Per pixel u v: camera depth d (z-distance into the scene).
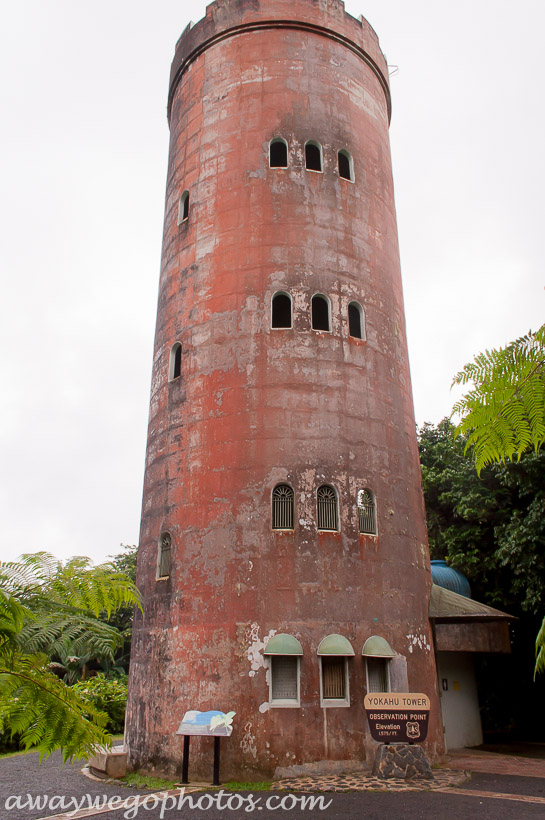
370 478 21.30
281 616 18.83
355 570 19.89
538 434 3.71
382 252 24.88
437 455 33.25
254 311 22.00
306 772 17.38
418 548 22.16
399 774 17.08
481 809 13.77
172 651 19.61
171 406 22.84
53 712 4.78
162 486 22.20
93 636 4.58
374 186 25.58
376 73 27.92
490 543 29.58
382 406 22.61
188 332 23.12
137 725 20.19
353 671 18.73
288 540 19.62
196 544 20.31
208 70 26.14
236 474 20.45
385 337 23.72
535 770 19.08
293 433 20.75
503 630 25.61
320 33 25.95
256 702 17.95
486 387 3.85
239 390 21.30
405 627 20.31
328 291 22.62
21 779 18.78
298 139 24.14
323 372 21.62
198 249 23.81
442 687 25.31
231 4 26.17
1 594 4.23
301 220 23.11
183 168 25.89
